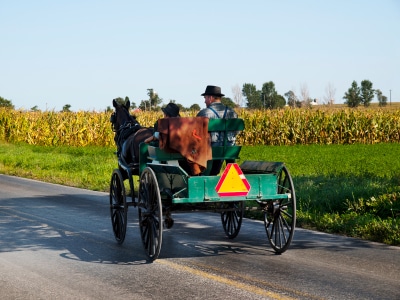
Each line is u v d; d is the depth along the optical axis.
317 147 32.75
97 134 38.84
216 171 8.70
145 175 8.10
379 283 6.57
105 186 17.88
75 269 7.54
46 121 39.59
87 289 6.52
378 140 37.44
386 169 18.66
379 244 8.96
